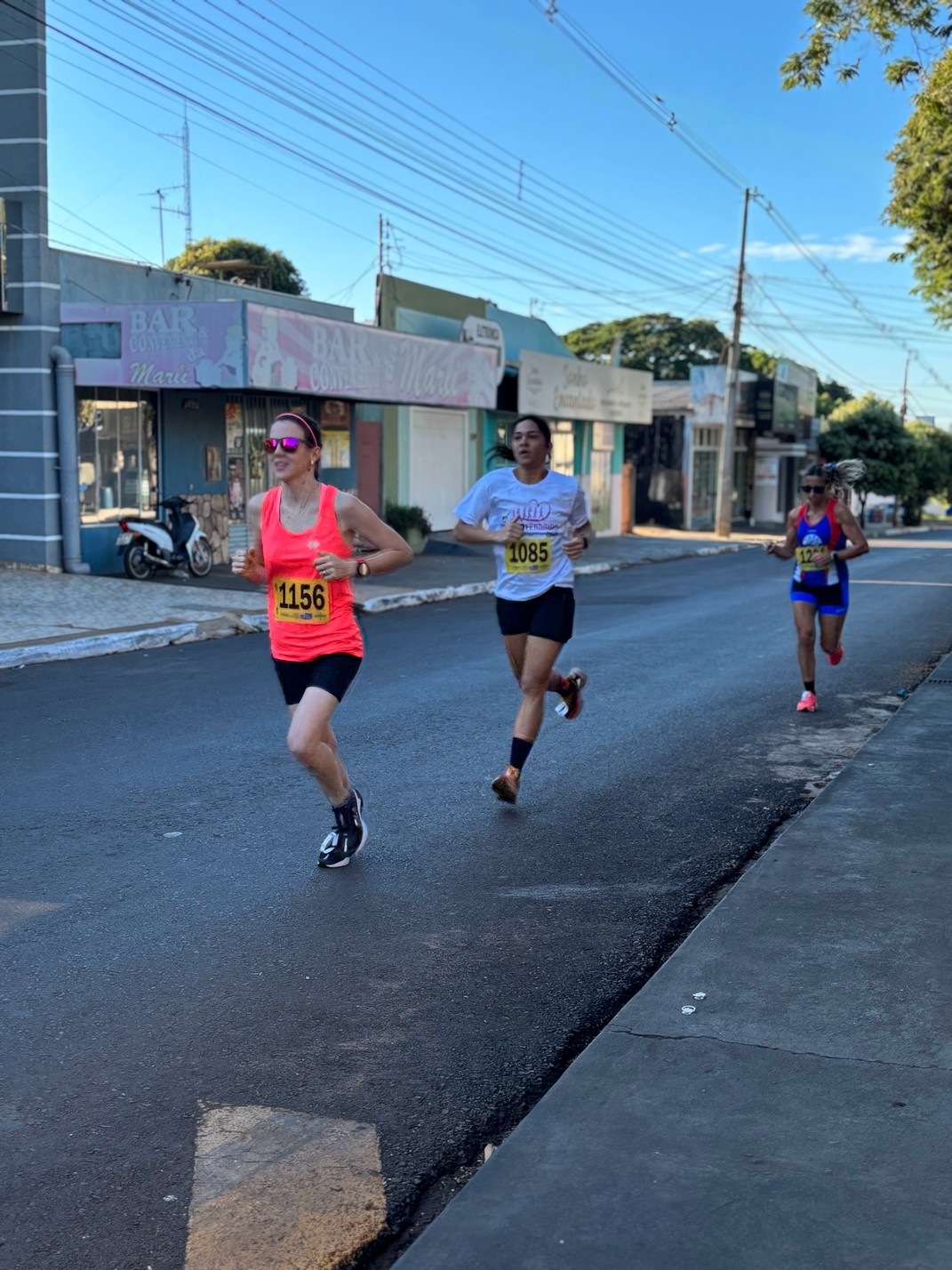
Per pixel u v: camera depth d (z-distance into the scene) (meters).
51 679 10.37
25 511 17.11
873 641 12.99
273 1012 4.02
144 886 5.17
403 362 20.50
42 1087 3.52
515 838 5.92
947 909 4.58
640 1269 2.54
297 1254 2.76
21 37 16.09
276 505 5.22
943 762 6.84
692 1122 3.11
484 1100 3.47
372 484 25.41
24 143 16.30
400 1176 3.09
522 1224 2.71
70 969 4.34
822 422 59.19
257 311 16.38
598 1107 3.20
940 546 37.41
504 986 4.24
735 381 37.25
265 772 7.06
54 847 5.68
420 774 7.09
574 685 6.92
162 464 19.02
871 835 5.49
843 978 3.97
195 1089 3.52
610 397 33.00
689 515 41.81
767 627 14.20
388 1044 3.80
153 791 6.65
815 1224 2.67
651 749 7.78
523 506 6.30
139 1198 2.98
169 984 4.22
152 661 11.46
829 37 12.05
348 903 5.02
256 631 13.96
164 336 16.47
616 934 4.72
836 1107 3.17
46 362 16.69
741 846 5.82
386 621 15.13
